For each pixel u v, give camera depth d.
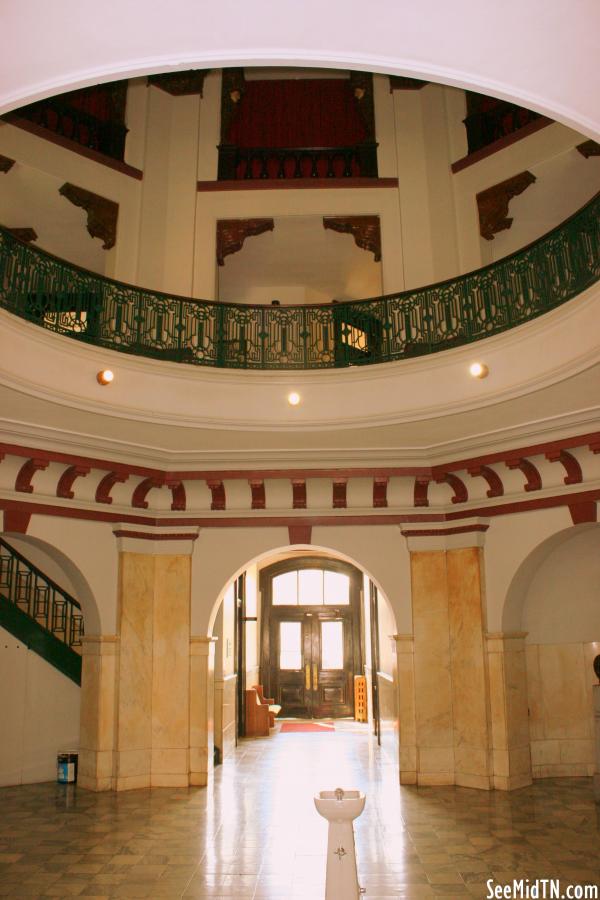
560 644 9.93
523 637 9.61
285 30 3.28
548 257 8.03
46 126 11.61
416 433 9.09
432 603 9.83
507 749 9.05
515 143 11.29
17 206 11.99
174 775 9.55
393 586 9.98
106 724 9.39
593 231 7.15
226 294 14.73
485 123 12.01
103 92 12.70
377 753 11.95
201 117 12.48
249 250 13.20
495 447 9.09
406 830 7.43
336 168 13.00
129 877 6.19
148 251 11.68
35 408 8.02
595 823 7.55
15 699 9.77
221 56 3.43
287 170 12.95
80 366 8.08
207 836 7.32
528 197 11.67
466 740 9.34
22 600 11.44
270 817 8.02
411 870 6.27
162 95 12.45
